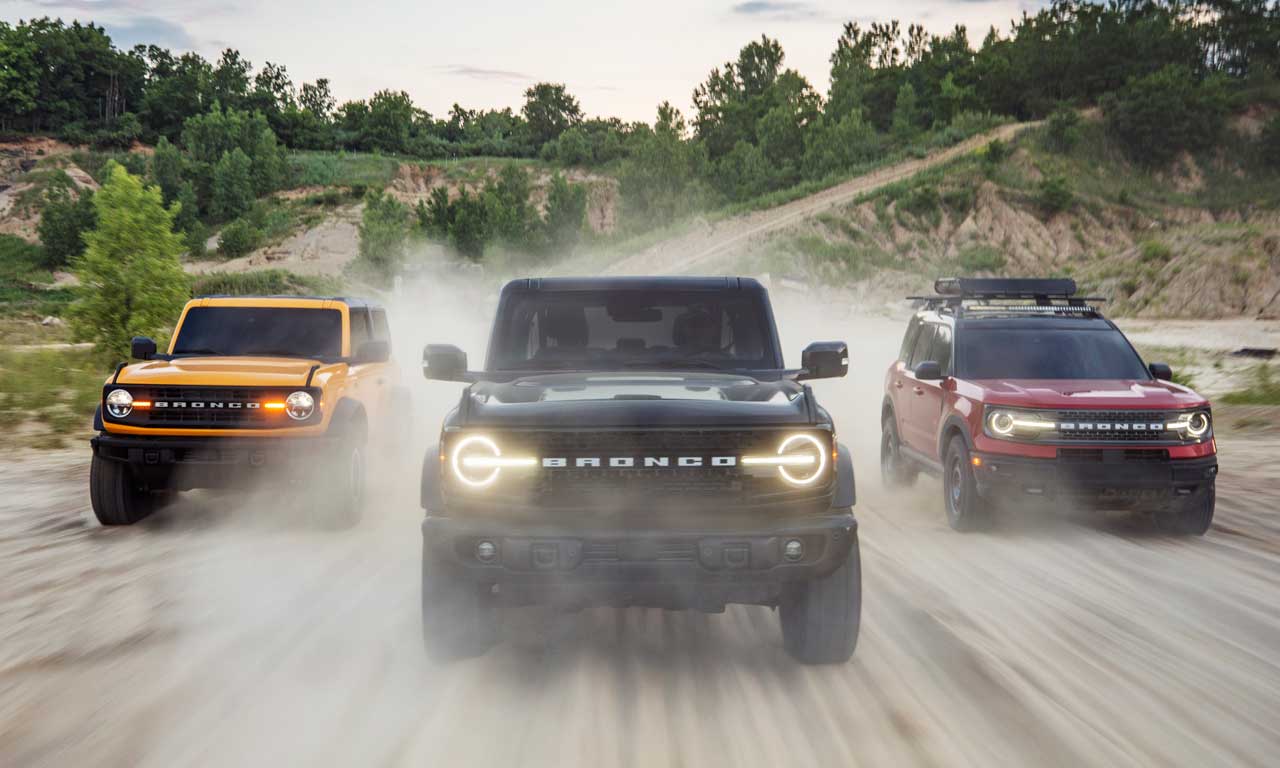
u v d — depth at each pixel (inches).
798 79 7022.6
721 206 4675.2
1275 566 297.1
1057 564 299.1
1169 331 1519.4
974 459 341.4
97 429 343.9
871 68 7455.7
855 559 200.7
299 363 368.2
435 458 205.5
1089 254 3848.4
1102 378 378.9
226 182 7170.3
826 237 3531.0
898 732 170.7
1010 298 421.7
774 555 188.1
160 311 934.4
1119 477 330.3
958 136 4909.0
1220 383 927.7
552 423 191.2
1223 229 1936.5
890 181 4224.9
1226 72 6579.7
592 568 187.0
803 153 5137.8
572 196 4212.6
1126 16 6924.2
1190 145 4817.9
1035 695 188.2
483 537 187.0
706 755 161.5
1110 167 4655.5
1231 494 428.5
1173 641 222.5
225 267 6186.0
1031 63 6294.3
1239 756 161.3
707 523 188.2
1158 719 176.7
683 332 247.9
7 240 6697.8
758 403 202.1
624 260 3476.9
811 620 201.0
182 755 161.9
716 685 194.4
